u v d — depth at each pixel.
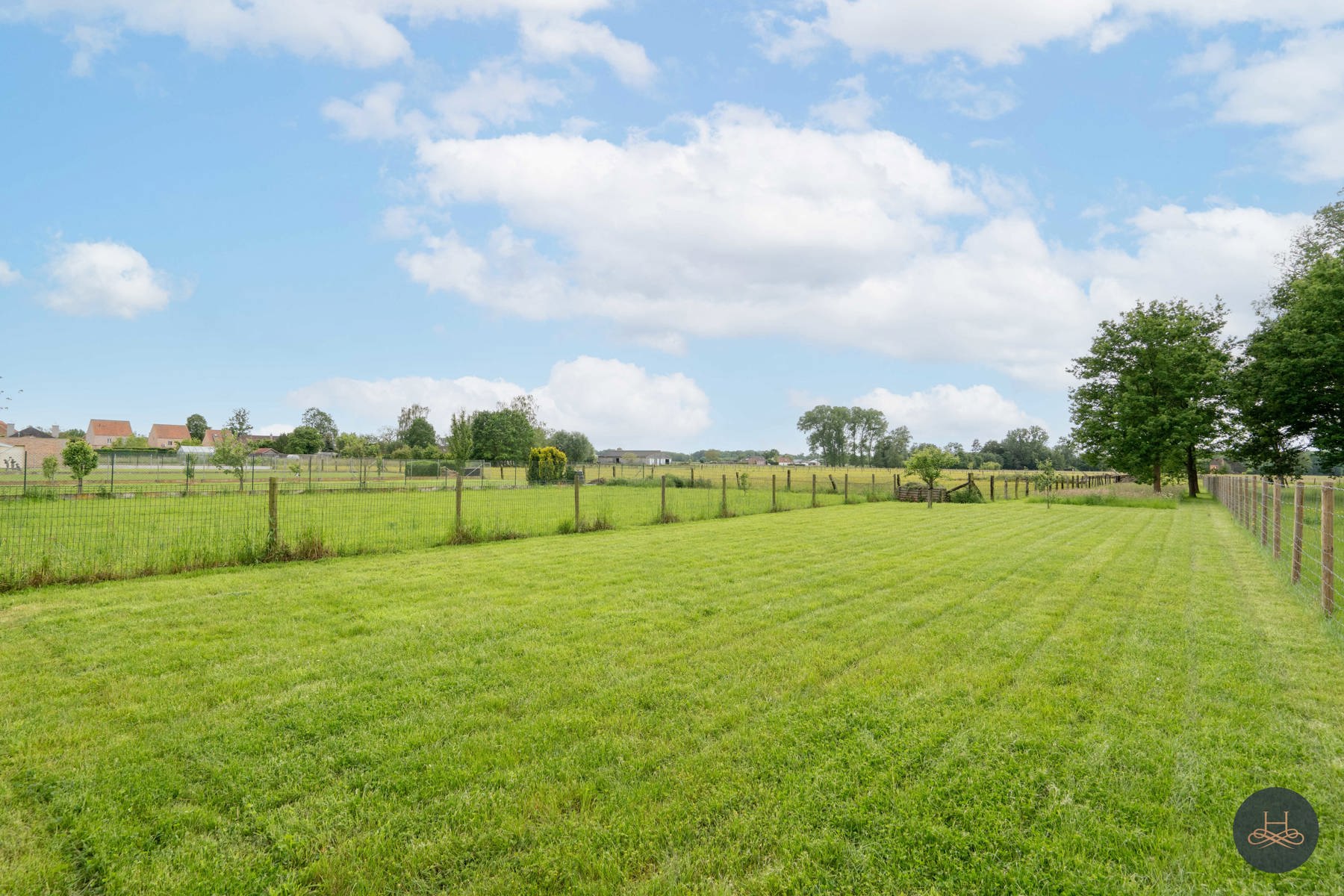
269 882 2.79
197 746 4.02
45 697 4.80
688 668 5.49
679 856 2.94
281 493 29.00
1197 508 27.34
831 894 2.70
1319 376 29.94
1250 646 6.15
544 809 3.29
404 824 3.18
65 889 2.75
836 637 6.43
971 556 12.02
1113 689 4.99
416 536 14.59
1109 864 2.89
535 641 6.28
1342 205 34.59
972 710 4.57
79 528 14.92
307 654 5.86
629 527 17.12
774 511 23.56
